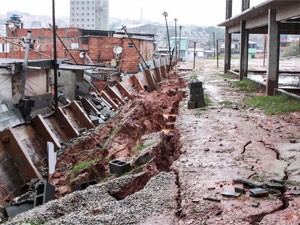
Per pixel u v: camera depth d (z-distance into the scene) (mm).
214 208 6336
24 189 16047
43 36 43406
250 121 13594
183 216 6172
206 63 58656
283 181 7520
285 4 17906
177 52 69938
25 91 21719
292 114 14742
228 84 26688
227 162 8836
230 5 33719
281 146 10188
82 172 12906
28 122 20359
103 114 28406
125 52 45062
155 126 16750
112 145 15055
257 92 22141
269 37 19953
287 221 5863
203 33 149875
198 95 16391
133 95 34156
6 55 39344
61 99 25500
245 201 6633
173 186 7473
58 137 22047
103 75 34031
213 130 12086
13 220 6918
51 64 24094
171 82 33594
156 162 11078
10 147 16781
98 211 6637
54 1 24516
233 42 85312
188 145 10367
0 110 18766
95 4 102875
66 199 7379
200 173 8078
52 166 16219
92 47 44281
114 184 8141
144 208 6559
